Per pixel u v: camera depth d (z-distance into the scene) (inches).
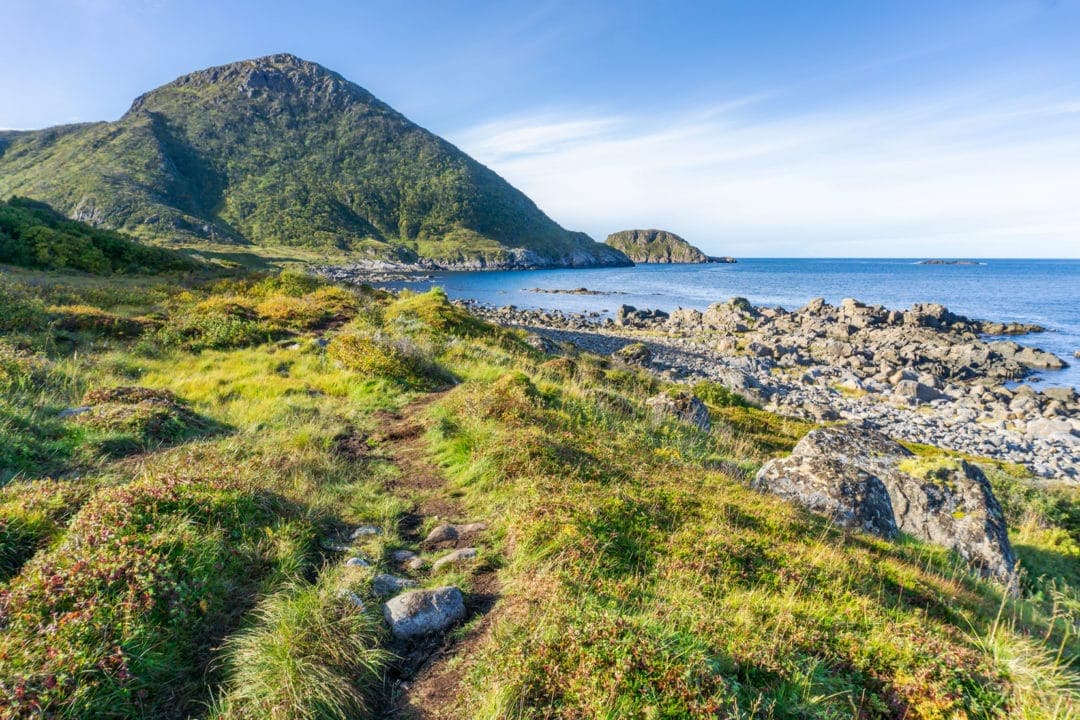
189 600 191.8
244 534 242.8
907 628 205.3
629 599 209.2
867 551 297.4
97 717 146.2
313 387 593.9
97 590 179.3
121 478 305.3
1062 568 438.3
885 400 1427.2
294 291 1326.3
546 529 253.4
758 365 1797.5
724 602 210.8
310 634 180.2
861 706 168.9
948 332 2484.0
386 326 992.9
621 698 151.4
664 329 2610.7
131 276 1451.8
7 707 134.6
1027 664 188.2
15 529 220.2
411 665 186.2
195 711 160.2
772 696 163.0
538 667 165.3
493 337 1056.2
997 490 608.4
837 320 2763.3
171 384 559.8
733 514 309.4
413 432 469.7
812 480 385.7
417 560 254.2
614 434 477.4
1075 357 2017.7
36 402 417.7
